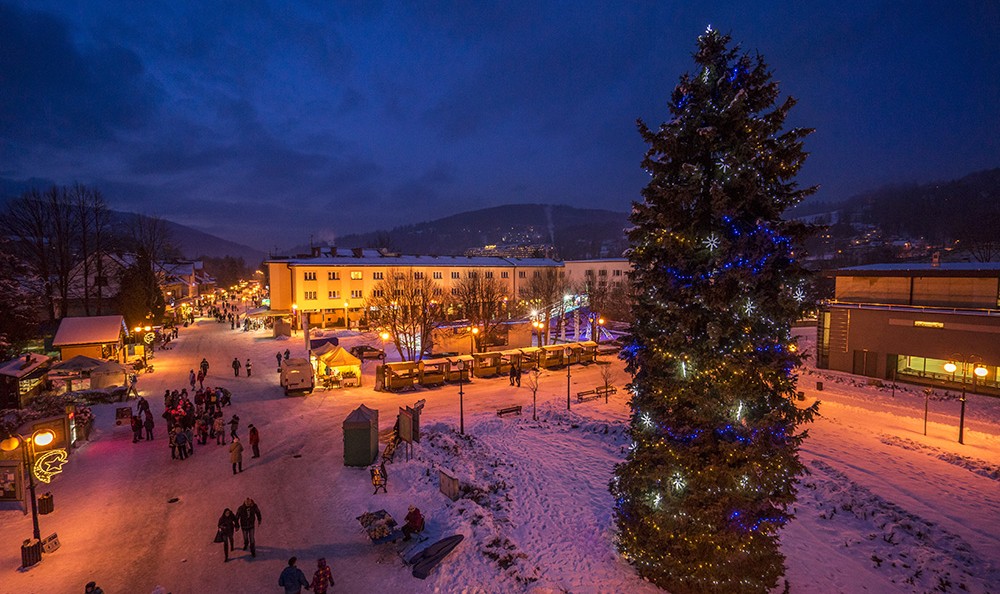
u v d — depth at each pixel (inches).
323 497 680.4
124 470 770.2
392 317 1748.3
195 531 593.9
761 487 437.1
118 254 2591.0
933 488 770.8
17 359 1149.7
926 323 1398.9
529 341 2010.3
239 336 2331.4
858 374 1557.6
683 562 467.8
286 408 1138.0
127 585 492.1
